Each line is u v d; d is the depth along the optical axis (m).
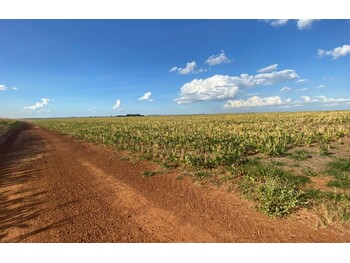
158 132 20.89
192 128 23.56
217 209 6.05
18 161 13.38
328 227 4.91
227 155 10.09
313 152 10.76
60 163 12.38
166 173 9.24
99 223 5.69
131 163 11.32
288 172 8.07
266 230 5.00
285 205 5.76
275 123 24.42
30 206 6.88
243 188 7.08
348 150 10.70
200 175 8.58
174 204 6.51
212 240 4.78
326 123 22.77
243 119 36.28
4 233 5.44
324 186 6.88
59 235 5.22
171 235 5.04
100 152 14.98
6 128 38.22
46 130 39.81
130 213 6.15
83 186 8.45
